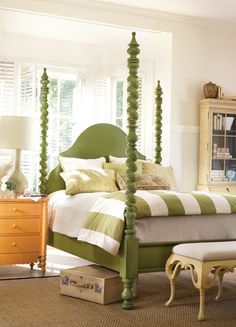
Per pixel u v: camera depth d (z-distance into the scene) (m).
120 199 4.18
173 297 3.95
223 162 6.73
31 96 6.50
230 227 4.37
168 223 4.11
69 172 5.43
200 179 6.69
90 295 4.02
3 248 4.75
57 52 6.71
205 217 4.27
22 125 5.10
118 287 4.06
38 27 6.30
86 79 6.91
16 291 4.24
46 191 5.71
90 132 6.19
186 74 6.67
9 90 6.39
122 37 6.75
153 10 6.35
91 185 5.18
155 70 6.87
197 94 6.74
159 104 6.26
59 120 6.74
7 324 3.40
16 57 6.45
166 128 6.62
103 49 6.98
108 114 7.00
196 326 3.47
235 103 6.71
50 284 4.51
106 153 6.25
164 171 6.00
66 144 6.78
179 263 3.83
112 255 4.07
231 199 4.42
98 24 6.14
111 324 3.47
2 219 4.74
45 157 5.70
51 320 3.51
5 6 5.61
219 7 6.21
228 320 3.62
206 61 6.80
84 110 6.88
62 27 6.29
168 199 4.15
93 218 4.27
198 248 3.71
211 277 4.90
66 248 4.88
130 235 3.89
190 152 6.71
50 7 5.81
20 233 4.80
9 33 6.42
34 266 5.21
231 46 6.98
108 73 7.00
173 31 6.56
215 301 4.12
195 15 6.55
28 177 6.41
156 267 4.04
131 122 4.03
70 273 4.13
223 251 3.68
